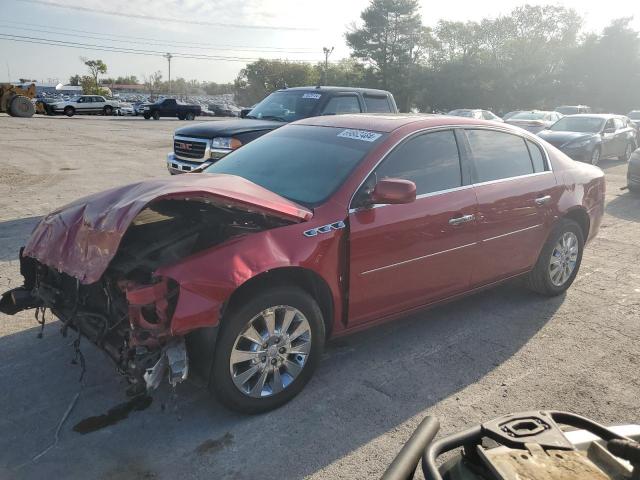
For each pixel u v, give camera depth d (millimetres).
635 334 4707
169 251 3346
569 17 64375
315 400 3547
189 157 8594
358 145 4070
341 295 3670
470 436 1940
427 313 5043
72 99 43375
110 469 2863
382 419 3367
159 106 40062
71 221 3318
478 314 5047
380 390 3693
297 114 9266
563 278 5477
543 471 1722
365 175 3801
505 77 60562
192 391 3613
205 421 3297
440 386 3773
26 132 22609
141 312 2885
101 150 17219
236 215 3711
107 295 3248
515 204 4707
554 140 15797
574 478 1693
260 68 94000
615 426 2223
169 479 2812
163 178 3623
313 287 3592
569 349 4395
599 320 4984
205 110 56312
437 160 4246
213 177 3672
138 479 2801
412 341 4453
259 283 3316
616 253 7176
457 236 4254
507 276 4898
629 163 11148
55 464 2883
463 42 66875
